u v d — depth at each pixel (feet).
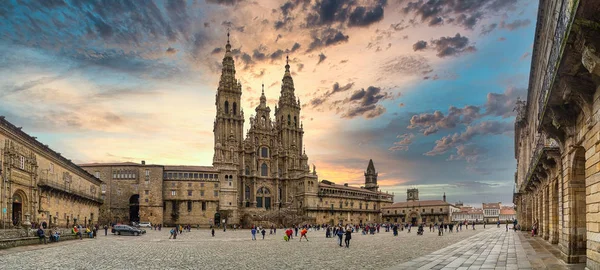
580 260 80.12
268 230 389.80
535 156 136.26
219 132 523.29
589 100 60.90
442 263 98.37
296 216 492.95
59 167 271.49
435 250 137.90
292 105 592.60
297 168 563.07
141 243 187.62
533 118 189.67
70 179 295.89
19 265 95.91
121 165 447.01
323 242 198.90
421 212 643.86
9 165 194.39
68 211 292.20
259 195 542.98
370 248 154.20
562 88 64.49
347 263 102.42
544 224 154.30
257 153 554.46
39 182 233.14
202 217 464.24
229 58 556.10
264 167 555.69
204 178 473.26
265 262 106.93
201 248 159.02
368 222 610.24
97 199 373.81
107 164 446.19
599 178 59.26
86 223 344.49
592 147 62.64
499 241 169.89
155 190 447.01
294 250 147.74
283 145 575.38
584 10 43.65
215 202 472.03
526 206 256.52
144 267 96.02
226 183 472.44
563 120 74.13
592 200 63.00
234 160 483.92
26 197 217.56
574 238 80.38
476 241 178.60
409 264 97.71
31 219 220.43
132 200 464.24
